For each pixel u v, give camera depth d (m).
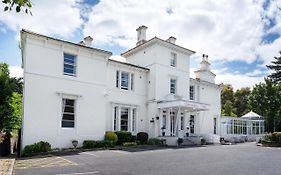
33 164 12.96
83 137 20.98
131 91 26.14
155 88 26.55
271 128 40.88
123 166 12.02
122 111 25.38
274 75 58.91
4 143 17.69
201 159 14.23
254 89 45.88
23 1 5.43
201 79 34.09
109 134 22.06
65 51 20.83
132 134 25.48
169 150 19.11
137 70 26.81
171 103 25.45
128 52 29.98
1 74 19.75
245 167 11.77
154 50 27.20
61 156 15.99
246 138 35.84
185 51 29.58
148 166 12.00
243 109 58.59
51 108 19.56
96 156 15.72
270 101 42.56
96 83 22.31
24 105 18.33
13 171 11.05
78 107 21.03
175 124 27.84
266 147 21.94
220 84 35.84
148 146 22.86
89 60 22.16
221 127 35.19
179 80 28.91
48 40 19.77
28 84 18.67
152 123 26.31
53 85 19.84
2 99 18.97
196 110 29.06
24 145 17.94
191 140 27.05
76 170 11.12
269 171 10.80
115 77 25.05
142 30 29.66
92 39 26.12
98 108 22.16
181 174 10.23
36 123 18.70
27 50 18.89
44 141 18.80
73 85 20.92
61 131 19.92
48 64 19.78
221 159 14.26
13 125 18.50
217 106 35.28
